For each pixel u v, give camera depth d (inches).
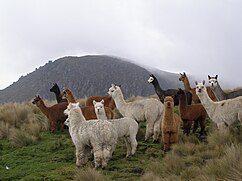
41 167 360.5
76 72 3964.1
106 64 4360.2
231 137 359.6
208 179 251.6
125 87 3796.8
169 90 608.7
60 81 3777.1
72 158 386.3
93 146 341.4
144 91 3732.8
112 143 346.6
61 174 330.3
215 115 401.4
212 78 518.6
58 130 509.0
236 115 385.4
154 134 430.9
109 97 561.9
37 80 3843.5
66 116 497.0
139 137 453.1
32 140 448.8
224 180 239.3
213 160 300.0
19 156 402.3
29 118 536.4
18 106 614.9
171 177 282.5
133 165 346.9
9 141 458.6
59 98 627.8
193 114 431.8
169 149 385.1
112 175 317.4
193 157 332.8
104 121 348.2
